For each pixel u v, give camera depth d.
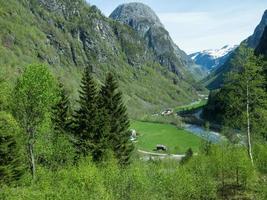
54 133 61.47
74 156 64.25
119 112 73.75
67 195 32.44
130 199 37.72
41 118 55.41
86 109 68.56
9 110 53.84
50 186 38.50
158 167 44.81
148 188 38.53
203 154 69.69
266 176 53.75
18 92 52.75
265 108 56.38
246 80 56.06
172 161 104.38
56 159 60.53
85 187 37.41
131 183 38.19
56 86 56.84
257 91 55.72
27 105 53.59
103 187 37.03
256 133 60.34
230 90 58.78
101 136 68.25
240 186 50.41
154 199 38.41
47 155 59.94
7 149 50.94
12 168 50.62
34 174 51.25
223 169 51.81
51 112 64.75
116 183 38.22
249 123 58.31
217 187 49.31
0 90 52.56
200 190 42.72
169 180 40.53
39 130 56.38
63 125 69.12
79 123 68.81
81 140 68.19
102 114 69.50
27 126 54.91
